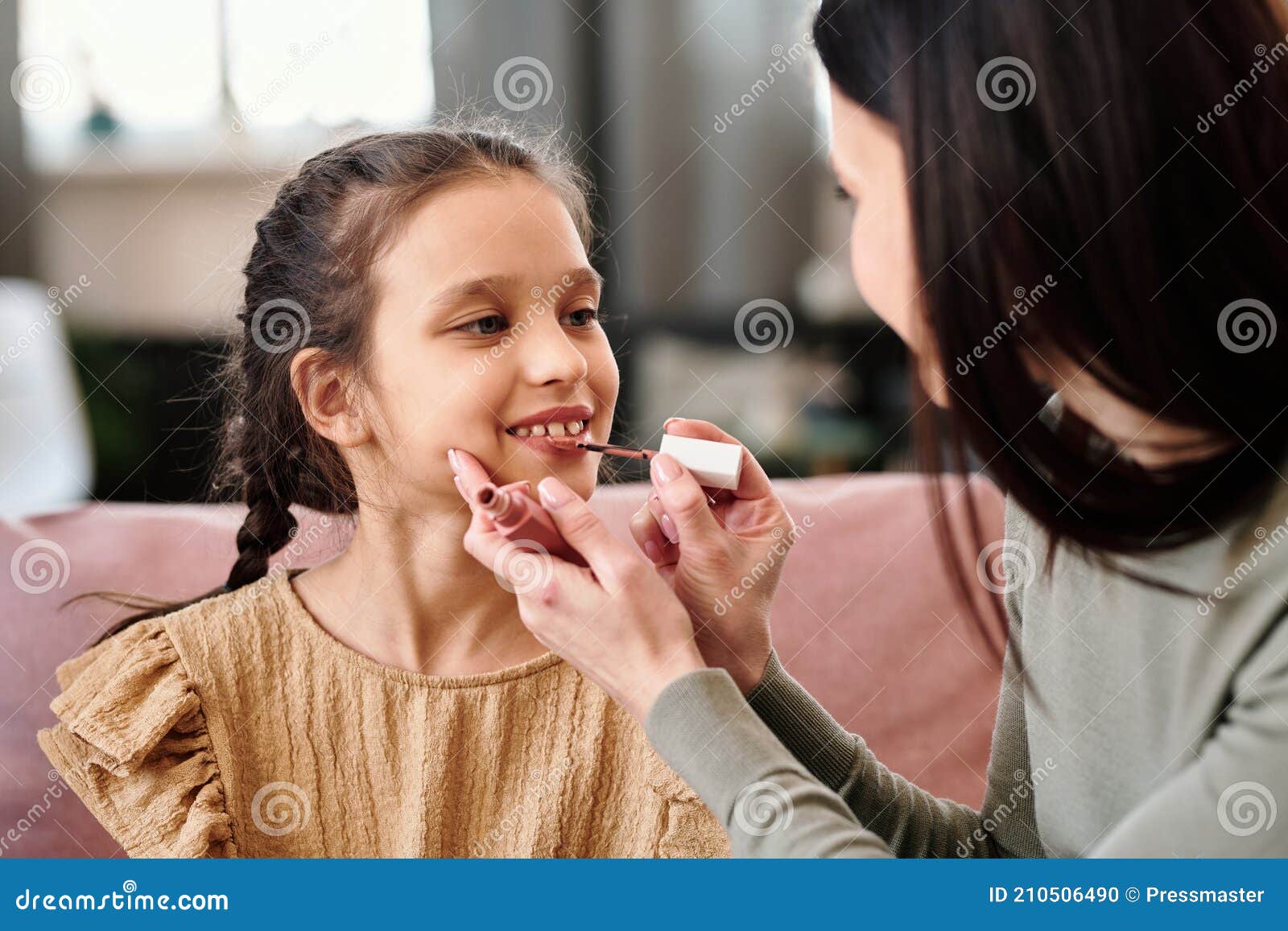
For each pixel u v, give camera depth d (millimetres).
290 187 908
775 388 1954
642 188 1954
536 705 847
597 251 1646
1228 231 683
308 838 825
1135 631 781
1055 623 841
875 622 1168
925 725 1142
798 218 1973
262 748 829
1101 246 692
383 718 834
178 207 1635
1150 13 673
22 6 1683
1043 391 747
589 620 665
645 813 834
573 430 820
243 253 1132
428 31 1621
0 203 1688
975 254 723
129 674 807
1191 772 695
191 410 1531
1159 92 677
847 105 793
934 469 861
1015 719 890
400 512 836
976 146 710
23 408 1478
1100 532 744
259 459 964
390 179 822
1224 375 698
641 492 1236
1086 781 821
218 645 837
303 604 864
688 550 739
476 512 685
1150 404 709
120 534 1169
